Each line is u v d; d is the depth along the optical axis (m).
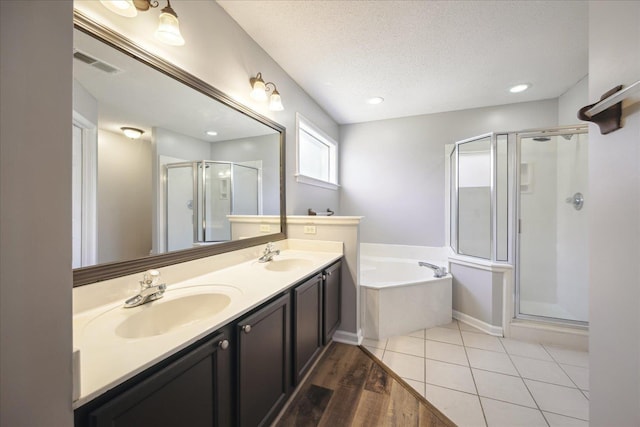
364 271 3.08
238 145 1.75
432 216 3.29
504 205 2.42
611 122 0.82
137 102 1.14
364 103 2.96
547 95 2.76
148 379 0.65
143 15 1.12
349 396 1.53
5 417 0.41
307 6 1.54
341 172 3.70
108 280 1.01
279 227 2.22
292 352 1.38
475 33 1.77
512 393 1.55
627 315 0.77
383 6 1.53
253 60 1.83
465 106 3.05
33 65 0.43
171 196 1.31
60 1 0.47
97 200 1.00
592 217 0.94
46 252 0.45
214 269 1.53
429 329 2.43
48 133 0.45
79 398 0.51
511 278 2.28
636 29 0.73
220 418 0.88
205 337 0.83
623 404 0.79
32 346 0.44
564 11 1.57
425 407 1.44
